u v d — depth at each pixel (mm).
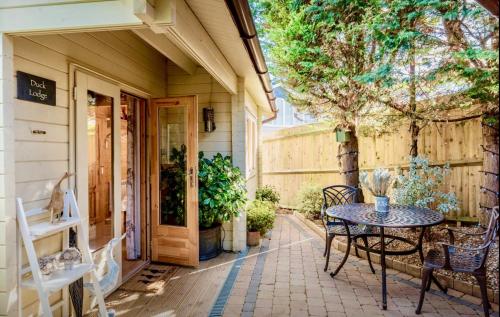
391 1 4066
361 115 5039
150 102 4156
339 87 4941
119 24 2086
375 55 4422
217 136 4750
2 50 2086
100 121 5680
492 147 3840
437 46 3764
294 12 4902
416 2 3662
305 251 4559
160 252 4129
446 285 3199
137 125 4180
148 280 3568
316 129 6949
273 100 6074
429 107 4242
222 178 4332
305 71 5043
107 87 3207
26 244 2061
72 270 2359
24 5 2109
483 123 3846
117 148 3381
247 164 5570
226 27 2863
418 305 2756
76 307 2535
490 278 3127
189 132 3979
